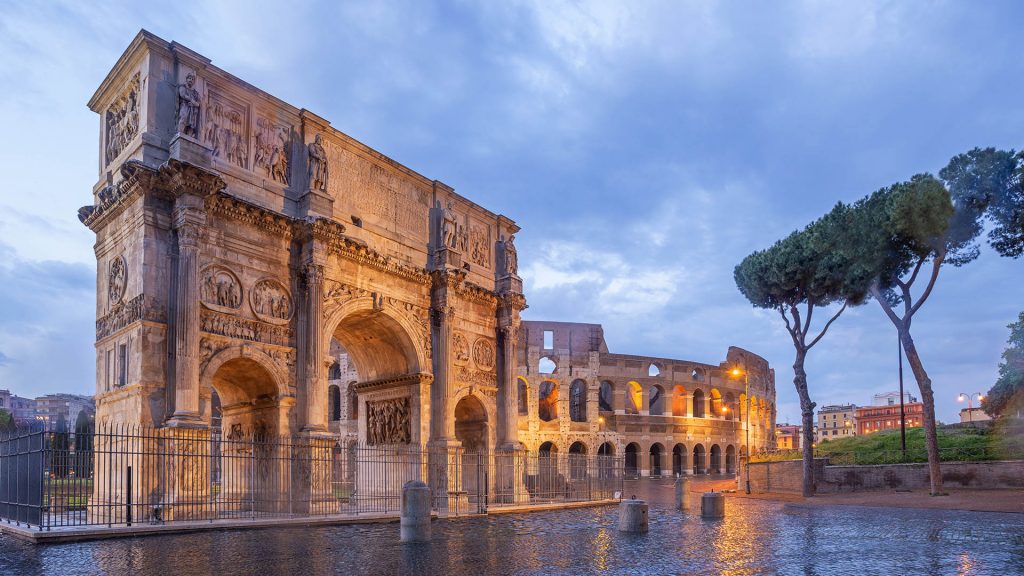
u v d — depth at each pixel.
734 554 24.45
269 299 37.84
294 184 40.53
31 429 30.91
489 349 54.12
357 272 42.81
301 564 21.95
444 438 47.12
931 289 50.56
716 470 119.06
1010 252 47.22
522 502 51.69
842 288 54.50
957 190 46.78
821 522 35.50
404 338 46.75
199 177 33.56
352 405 91.94
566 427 103.88
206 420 33.88
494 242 56.59
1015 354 72.12
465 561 22.91
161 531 28.91
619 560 23.16
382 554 24.44
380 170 46.41
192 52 35.59
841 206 55.62
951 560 22.67
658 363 113.88
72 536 26.48
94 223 37.31
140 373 32.19
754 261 59.41
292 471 37.22
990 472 52.78
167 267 33.78
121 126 37.22
